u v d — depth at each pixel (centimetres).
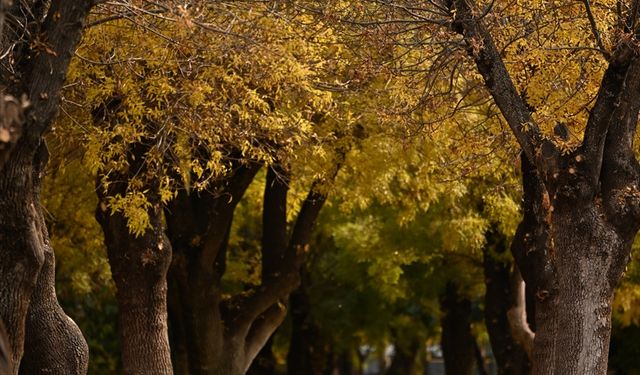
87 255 3550
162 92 2088
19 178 1617
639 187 2002
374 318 4988
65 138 2403
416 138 2712
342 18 2233
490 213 3338
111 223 2406
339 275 4359
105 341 4578
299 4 2233
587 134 1970
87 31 2111
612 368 4816
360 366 7950
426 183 3134
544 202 2241
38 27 1698
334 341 5275
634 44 1917
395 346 6356
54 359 1986
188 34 2031
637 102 1992
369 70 2242
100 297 4303
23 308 1684
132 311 2406
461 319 4394
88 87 2192
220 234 2909
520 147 2347
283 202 3117
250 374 4425
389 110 2383
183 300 2925
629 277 3556
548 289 2275
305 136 2400
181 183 2558
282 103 2475
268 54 2020
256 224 4209
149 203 2152
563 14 2239
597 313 1986
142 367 2406
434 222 3675
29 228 1656
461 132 2586
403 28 2319
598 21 2200
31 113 1594
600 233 1980
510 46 2270
